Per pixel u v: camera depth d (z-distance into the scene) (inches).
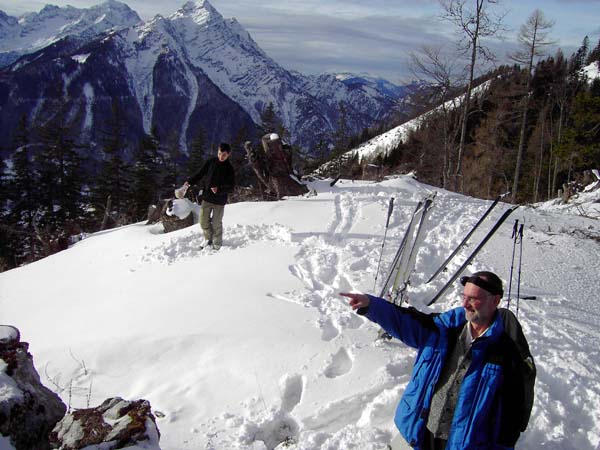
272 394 170.2
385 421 153.3
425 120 1032.8
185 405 169.5
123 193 1612.9
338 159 1533.0
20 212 1593.3
